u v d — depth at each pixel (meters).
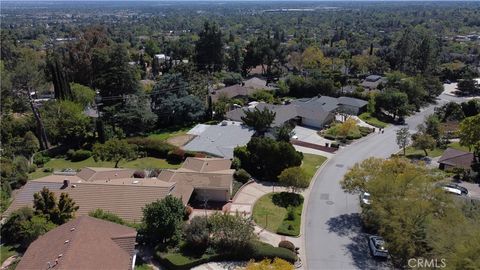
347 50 153.38
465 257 25.91
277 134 61.91
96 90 90.12
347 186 40.56
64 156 62.00
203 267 32.56
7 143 59.81
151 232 34.19
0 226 37.78
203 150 58.81
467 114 81.50
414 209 32.16
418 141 60.88
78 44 98.38
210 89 96.62
